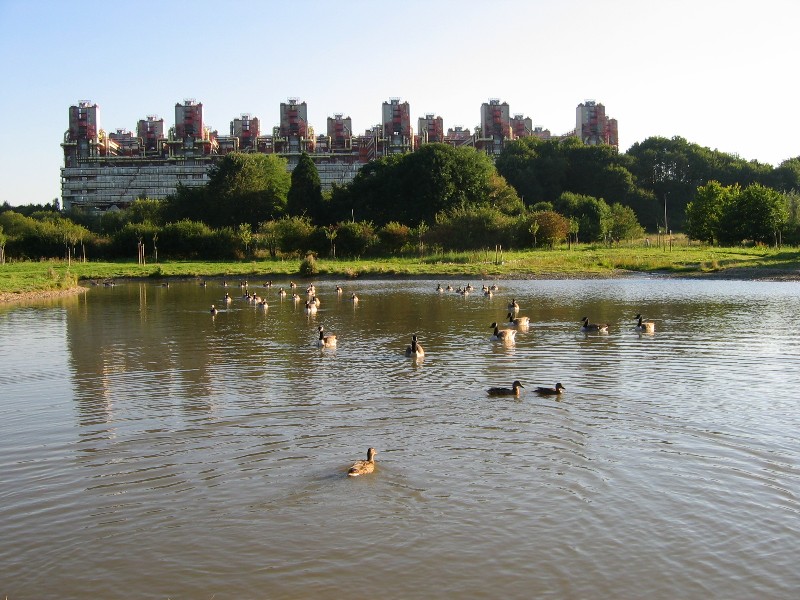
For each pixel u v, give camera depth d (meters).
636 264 96.12
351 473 17.72
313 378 28.67
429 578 13.28
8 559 14.23
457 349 35.19
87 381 28.98
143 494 17.09
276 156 192.25
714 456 18.97
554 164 192.25
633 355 33.00
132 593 12.99
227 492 17.12
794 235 127.50
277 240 136.38
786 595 12.65
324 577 13.38
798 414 22.62
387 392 26.09
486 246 130.38
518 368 30.27
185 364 32.25
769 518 15.41
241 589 13.05
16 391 27.34
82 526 15.55
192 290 80.50
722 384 26.86
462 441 20.38
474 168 158.00
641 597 12.63
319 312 53.59
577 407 23.75
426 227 136.12
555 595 12.71
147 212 174.50
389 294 70.06
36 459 19.53
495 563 13.77
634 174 199.62
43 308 59.66
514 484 17.30
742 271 84.56
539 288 74.00
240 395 25.98
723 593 12.73
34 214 191.25
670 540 14.55
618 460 18.77
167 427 22.14
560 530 15.00
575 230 141.00
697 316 47.00
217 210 169.88
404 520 15.53
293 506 16.30
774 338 37.34
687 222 154.75
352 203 164.38
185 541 14.83
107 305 62.03
